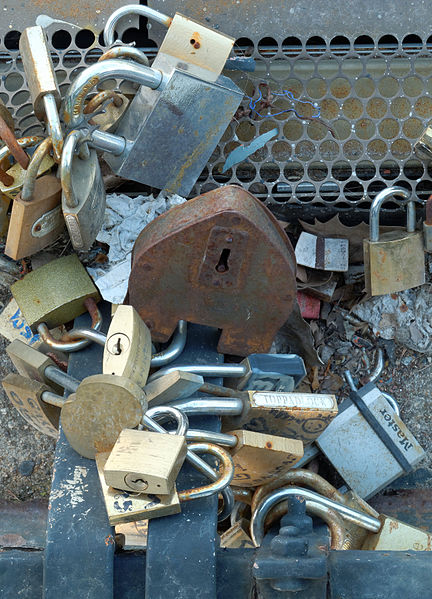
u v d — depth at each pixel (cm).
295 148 279
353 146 280
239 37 272
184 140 245
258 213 218
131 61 231
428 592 196
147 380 233
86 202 224
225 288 225
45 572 199
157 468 188
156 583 196
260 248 216
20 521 281
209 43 241
